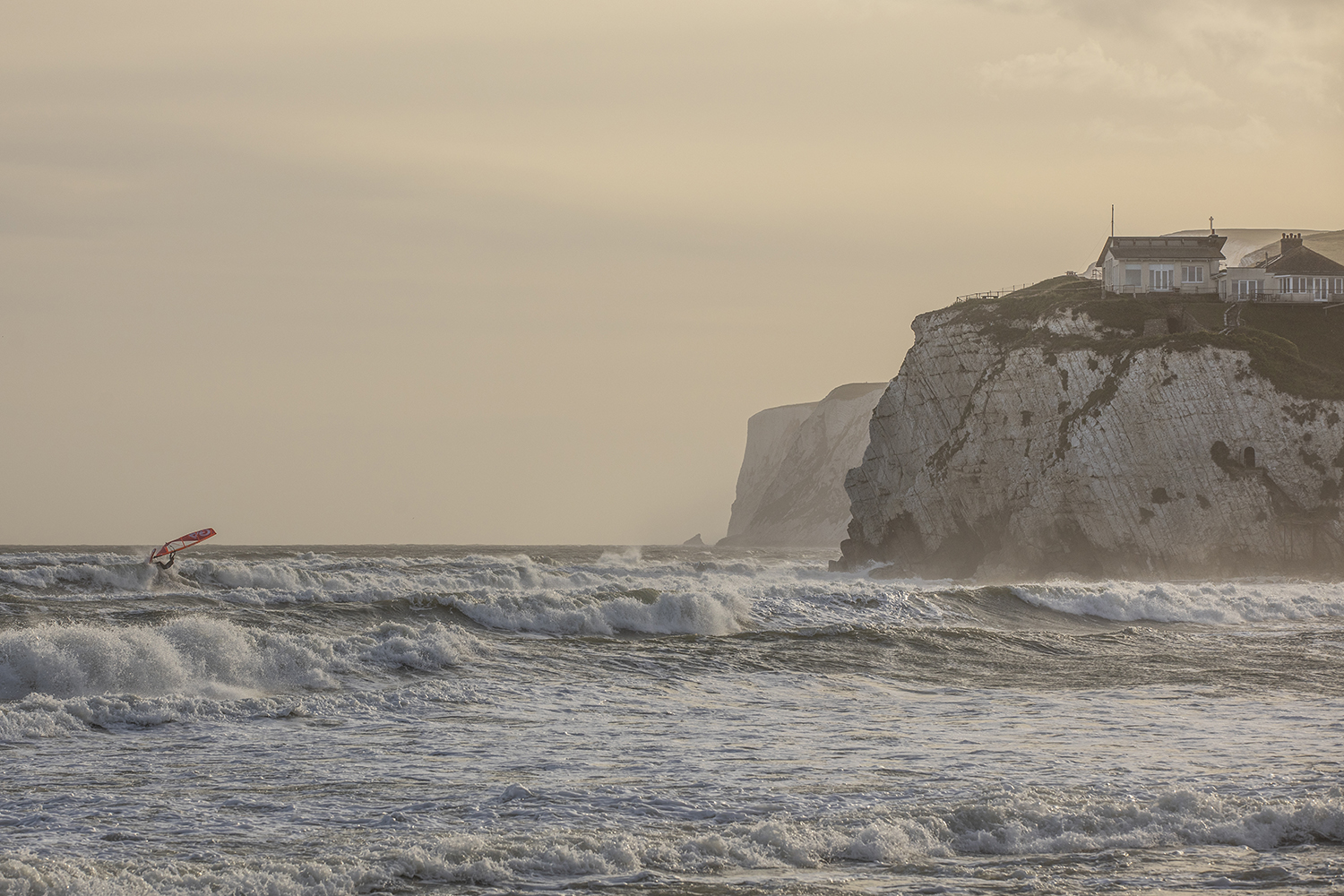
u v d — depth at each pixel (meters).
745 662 92.44
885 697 79.69
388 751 56.22
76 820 42.03
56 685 66.06
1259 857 41.34
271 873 35.59
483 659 86.00
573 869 37.72
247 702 65.81
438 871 36.75
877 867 39.25
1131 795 48.59
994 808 44.75
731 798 47.22
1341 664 102.44
